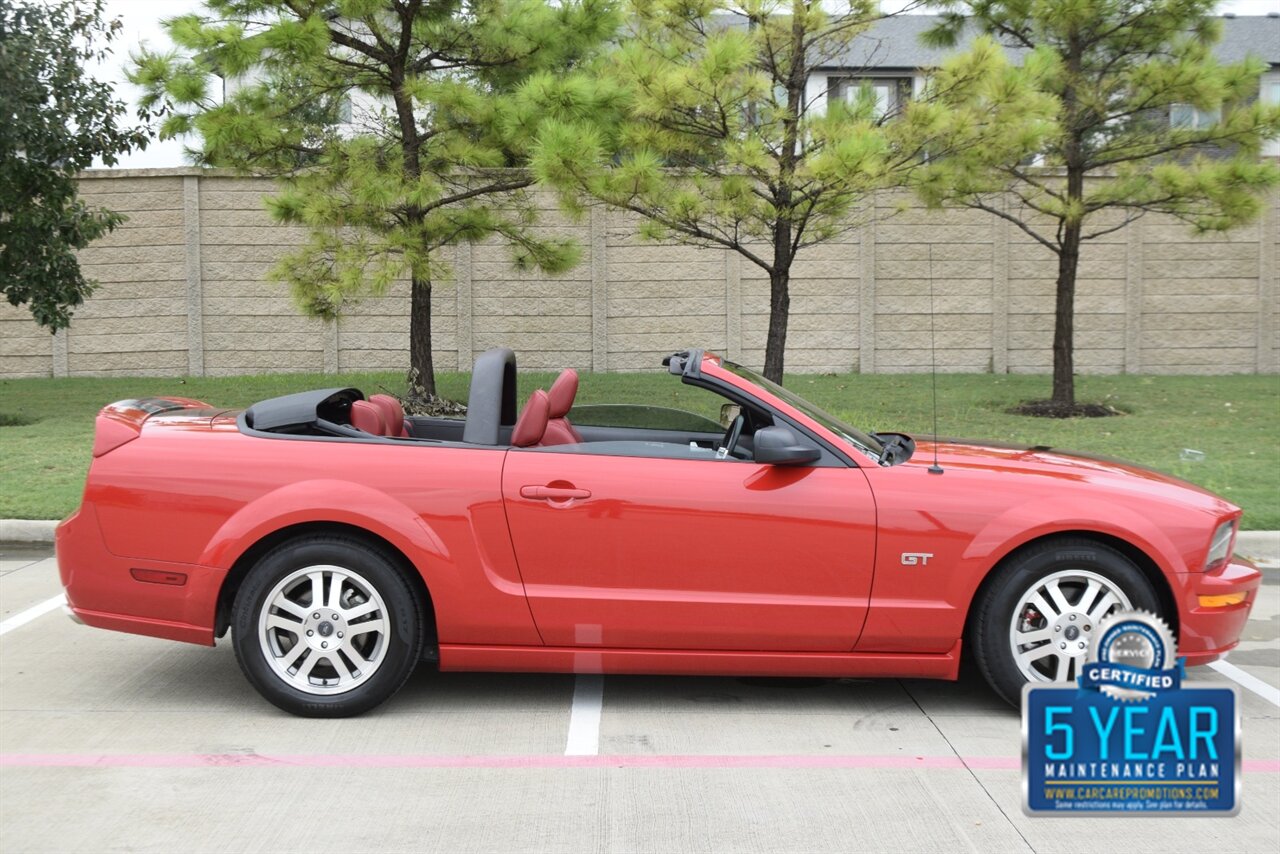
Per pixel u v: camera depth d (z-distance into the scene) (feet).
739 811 12.31
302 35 37.63
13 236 43.32
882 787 12.99
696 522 14.66
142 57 39.29
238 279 56.90
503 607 14.69
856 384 53.88
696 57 36.32
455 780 13.10
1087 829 11.96
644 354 57.52
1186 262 58.54
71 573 15.17
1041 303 58.18
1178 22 42.32
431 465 14.89
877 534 14.65
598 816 12.14
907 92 37.86
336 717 15.05
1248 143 41.47
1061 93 43.86
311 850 11.30
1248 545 25.90
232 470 14.90
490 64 44.01
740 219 37.19
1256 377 57.52
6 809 12.28
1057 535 14.79
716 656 14.87
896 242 57.57
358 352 57.47
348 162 41.73
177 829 11.78
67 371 57.21
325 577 14.89
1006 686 14.80
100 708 15.58
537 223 52.26
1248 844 11.60
